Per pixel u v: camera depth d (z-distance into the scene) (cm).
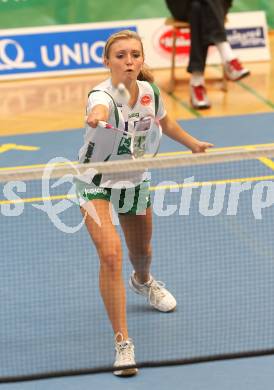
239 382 890
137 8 2398
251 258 1162
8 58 2259
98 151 912
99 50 2314
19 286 1098
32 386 884
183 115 1908
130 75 879
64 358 936
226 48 1984
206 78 2220
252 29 2402
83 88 2161
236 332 978
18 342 973
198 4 1947
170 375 908
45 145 1700
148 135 934
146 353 940
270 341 955
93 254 1184
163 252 1185
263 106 1969
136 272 1030
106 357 938
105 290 903
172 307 1031
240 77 1986
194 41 1956
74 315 1032
